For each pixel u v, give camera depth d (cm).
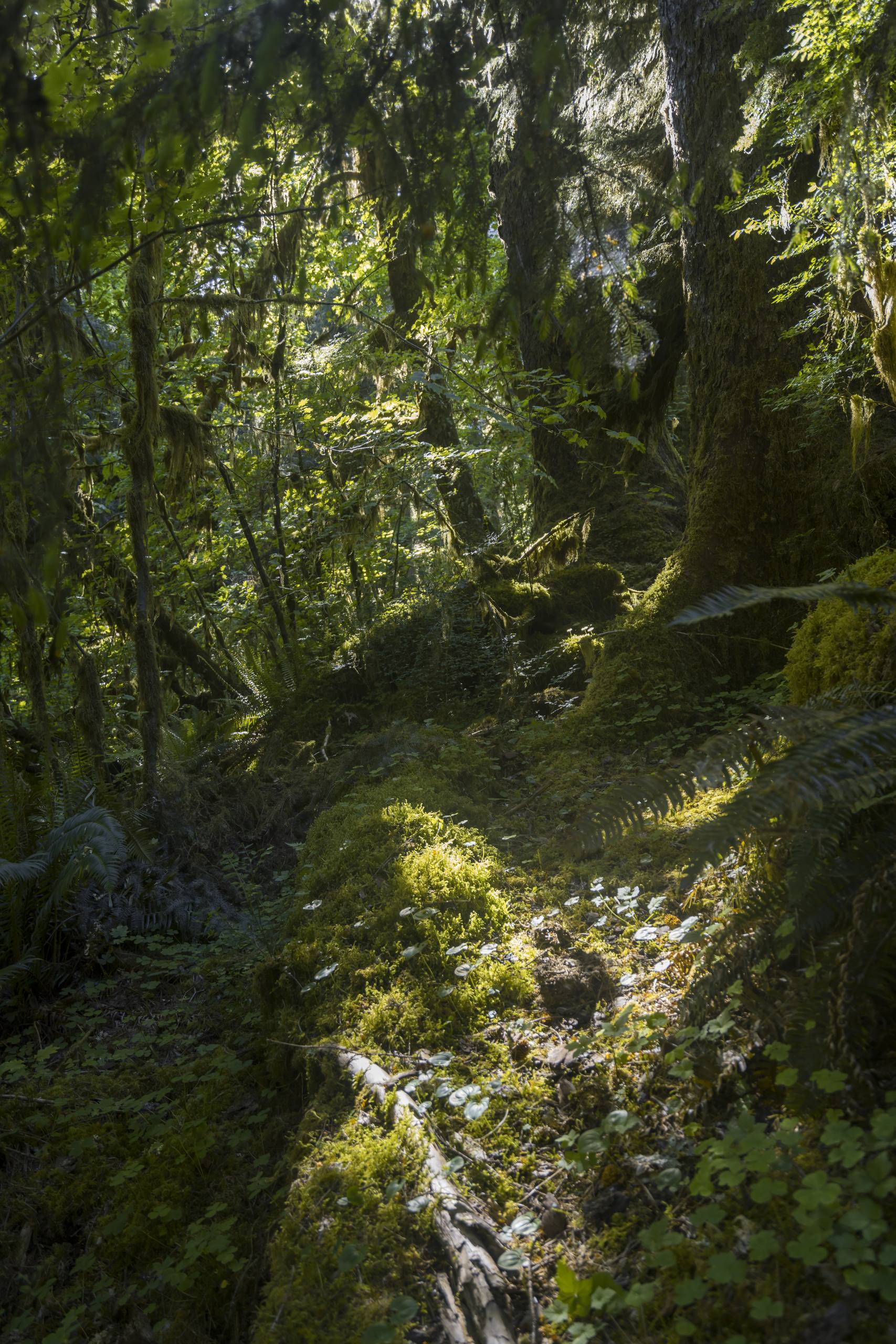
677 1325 168
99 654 837
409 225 266
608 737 548
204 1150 298
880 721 207
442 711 689
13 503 270
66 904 469
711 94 500
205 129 226
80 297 637
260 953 420
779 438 558
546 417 711
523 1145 240
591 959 315
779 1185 182
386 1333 185
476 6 226
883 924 213
